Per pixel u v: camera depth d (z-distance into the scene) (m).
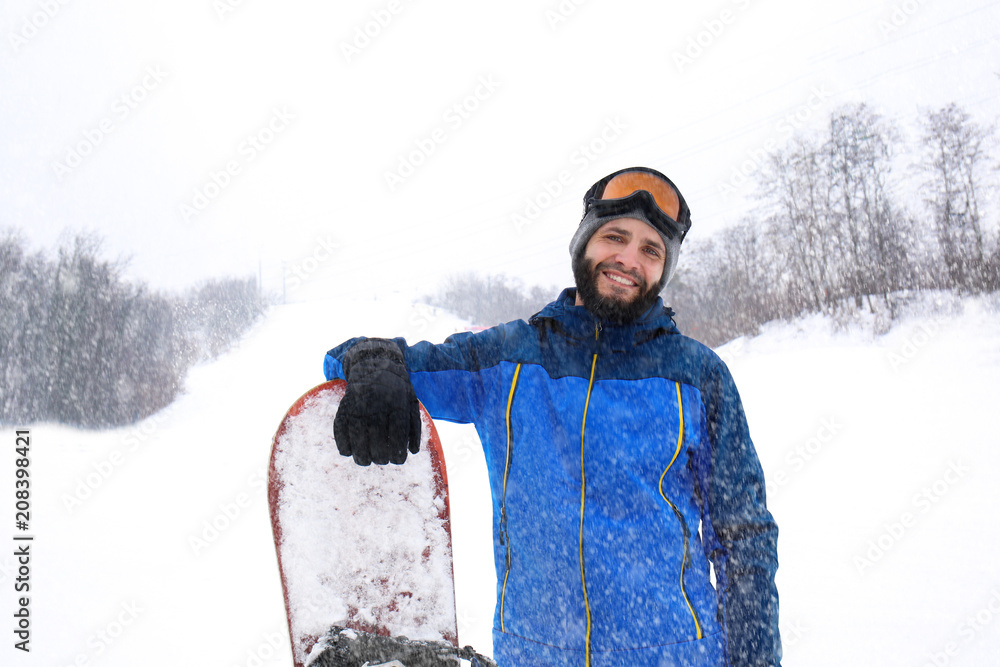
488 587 4.10
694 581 1.23
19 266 19.33
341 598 1.35
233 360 22.25
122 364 18.72
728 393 1.33
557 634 1.17
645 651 1.14
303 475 1.40
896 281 22.08
